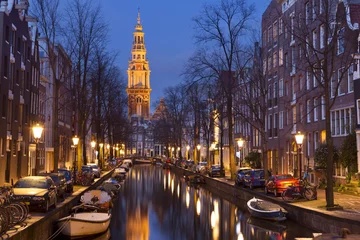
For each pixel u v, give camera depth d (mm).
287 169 45688
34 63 44906
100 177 52250
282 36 46938
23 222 17031
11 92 37281
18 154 40250
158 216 29141
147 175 77750
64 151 65125
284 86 46750
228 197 39656
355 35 28766
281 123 47906
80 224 20156
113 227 24969
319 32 36188
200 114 73375
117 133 83312
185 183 58469
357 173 29438
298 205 24141
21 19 40469
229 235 22125
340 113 33625
